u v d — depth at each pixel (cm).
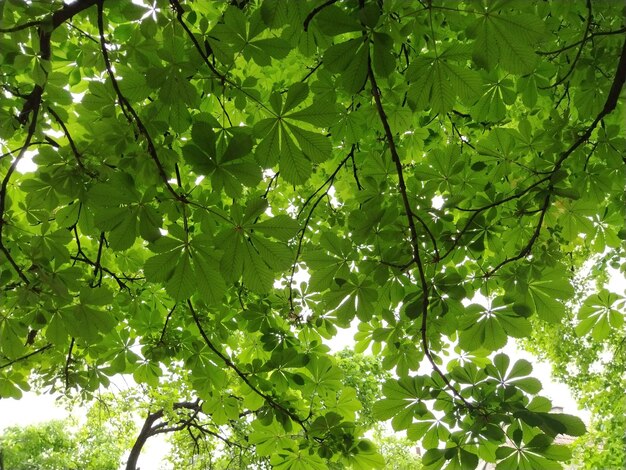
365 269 269
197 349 407
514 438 215
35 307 278
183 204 210
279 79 436
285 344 395
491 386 233
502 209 352
